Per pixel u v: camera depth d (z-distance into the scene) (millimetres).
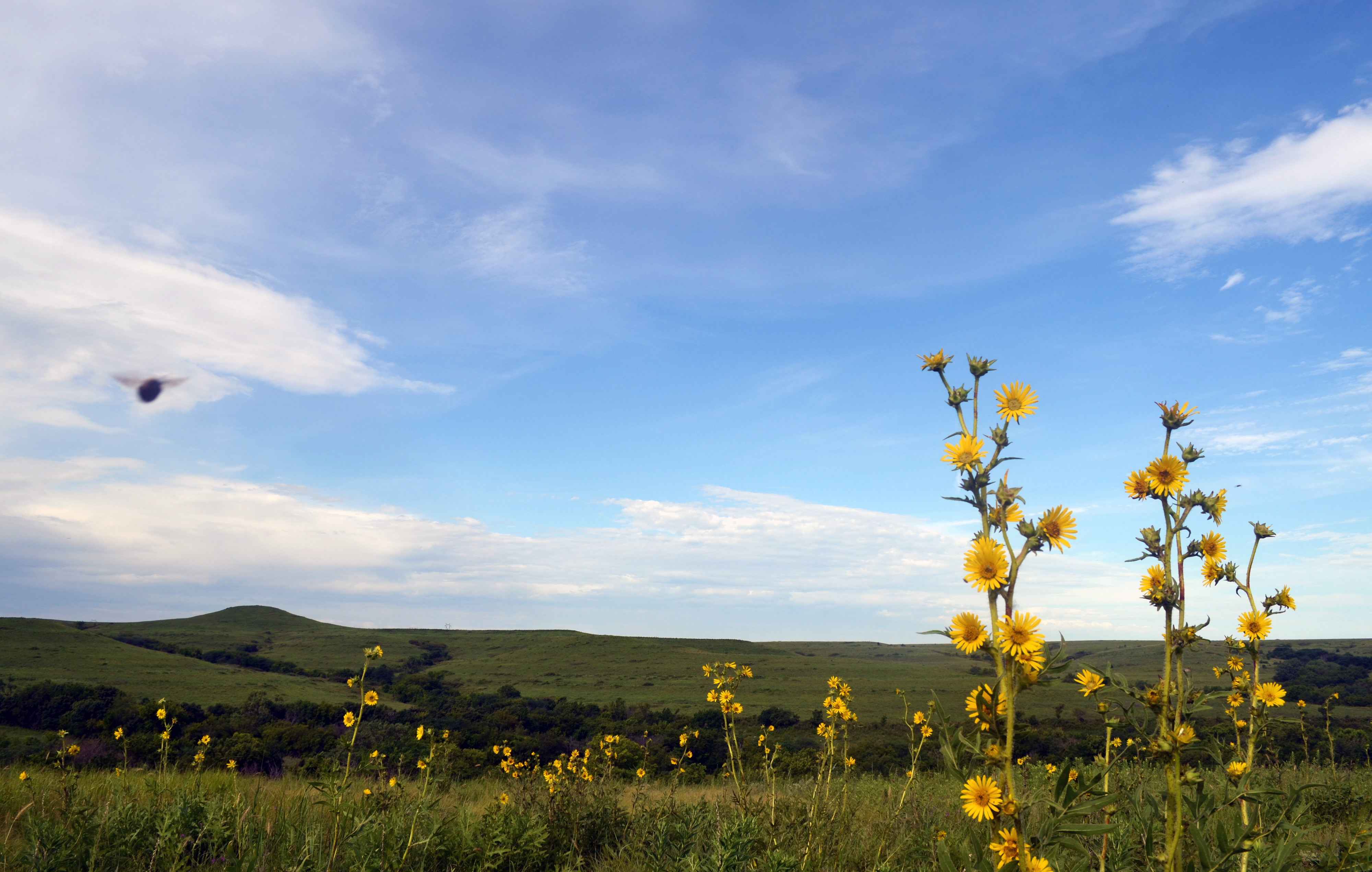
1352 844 3240
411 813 5625
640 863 5344
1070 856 3223
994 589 2240
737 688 6688
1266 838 3316
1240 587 3338
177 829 5117
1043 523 2195
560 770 8477
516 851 5594
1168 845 2545
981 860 2414
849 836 5270
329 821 5637
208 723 18281
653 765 10102
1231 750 3432
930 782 7645
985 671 2330
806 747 8305
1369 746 7582
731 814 5523
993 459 2312
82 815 5301
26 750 11859
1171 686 2631
